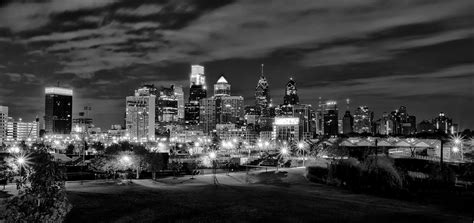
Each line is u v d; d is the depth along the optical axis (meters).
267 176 136.25
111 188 96.06
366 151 199.25
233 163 197.38
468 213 82.06
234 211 72.69
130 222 63.25
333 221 68.31
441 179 125.44
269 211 73.56
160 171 150.25
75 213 65.75
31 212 36.94
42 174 37.78
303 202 84.31
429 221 71.69
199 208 74.44
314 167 135.75
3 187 86.38
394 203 91.44
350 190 110.38
